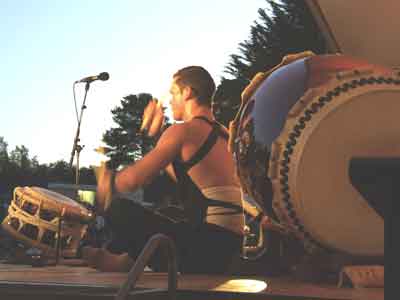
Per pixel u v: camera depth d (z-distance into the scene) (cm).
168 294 194
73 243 644
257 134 230
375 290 212
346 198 212
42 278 265
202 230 323
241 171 243
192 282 256
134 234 328
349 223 212
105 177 319
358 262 218
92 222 660
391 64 296
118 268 335
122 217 325
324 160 213
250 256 337
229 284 244
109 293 212
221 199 323
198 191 326
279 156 220
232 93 2158
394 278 80
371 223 210
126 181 313
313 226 217
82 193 1354
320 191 213
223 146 328
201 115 335
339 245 216
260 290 218
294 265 296
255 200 240
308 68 225
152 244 172
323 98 215
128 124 4916
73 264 547
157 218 327
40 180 5122
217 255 324
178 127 322
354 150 212
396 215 81
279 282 265
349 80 215
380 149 210
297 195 217
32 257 543
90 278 262
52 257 634
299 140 216
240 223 329
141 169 315
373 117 211
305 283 257
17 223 651
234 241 326
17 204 654
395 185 80
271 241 329
